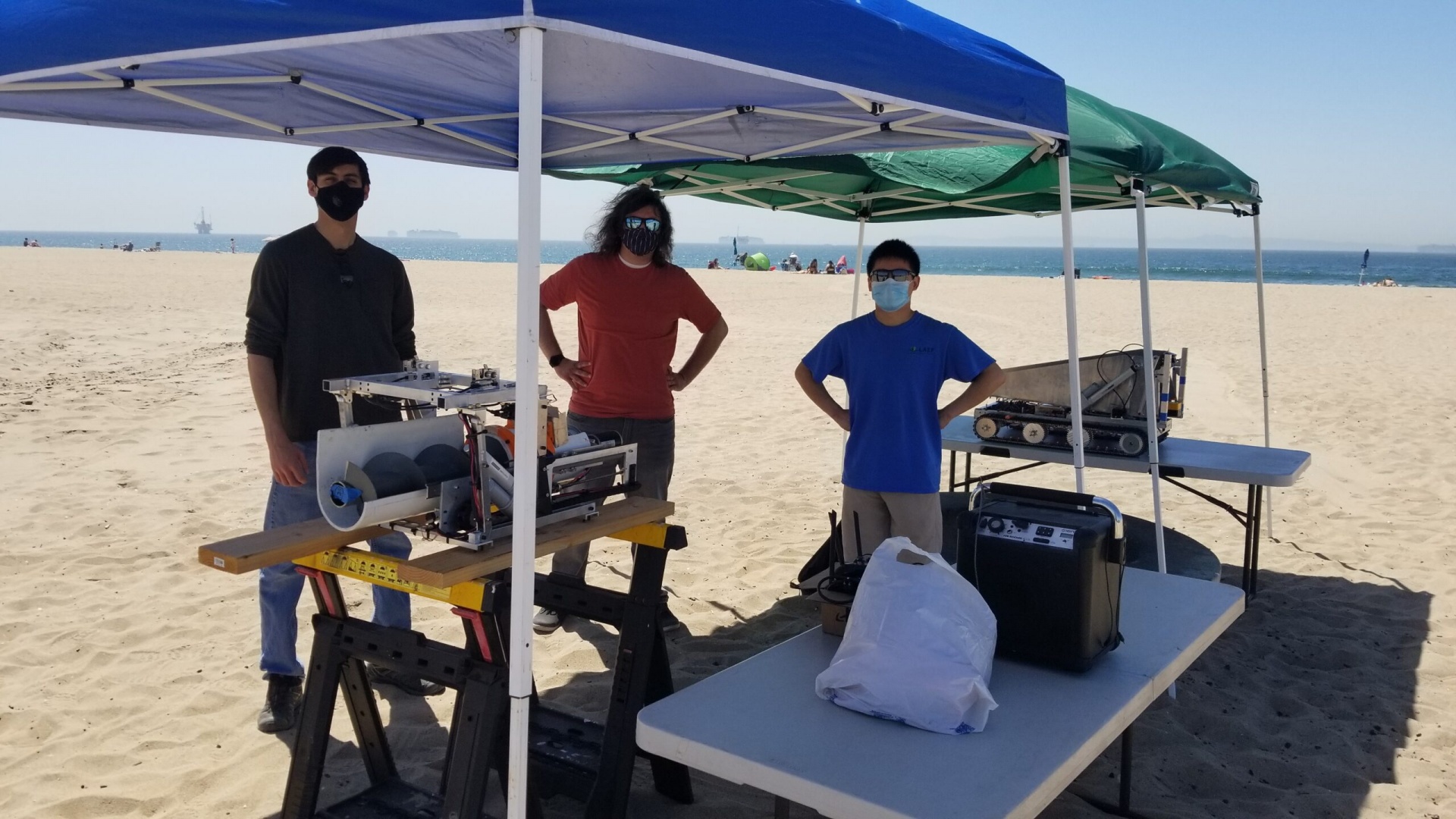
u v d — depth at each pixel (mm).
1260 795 3377
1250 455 5180
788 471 7766
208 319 17062
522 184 2045
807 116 3520
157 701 3834
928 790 1994
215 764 3391
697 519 6488
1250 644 4664
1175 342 16391
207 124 3547
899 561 2504
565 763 3105
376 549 3553
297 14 1988
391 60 2875
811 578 4816
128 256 38312
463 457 2529
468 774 2398
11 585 4953
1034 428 5113
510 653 2225
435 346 14617
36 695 3850
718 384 11711
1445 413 10062
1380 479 7680
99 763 3389
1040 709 2385
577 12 1964
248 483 6980
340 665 2721
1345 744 3717
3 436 8062
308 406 3402
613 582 5336
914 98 2586
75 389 10164
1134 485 7648
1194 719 3916
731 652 4418
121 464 7406
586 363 4348
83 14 2148
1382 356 14438
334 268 3387
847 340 3887
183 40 2029
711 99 3447
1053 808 3230
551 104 3555
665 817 3109
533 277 2088
